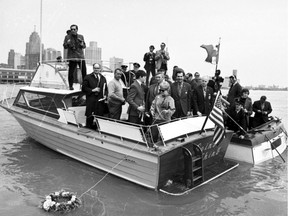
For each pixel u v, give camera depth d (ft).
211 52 24.49
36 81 33.37
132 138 20.39
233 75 29.86
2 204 18.35
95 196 19.52
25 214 17.16
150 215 17.16
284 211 17.98
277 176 24.00
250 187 21.56
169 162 19.33
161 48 34.91
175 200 18.95
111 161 22.39
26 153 29.27
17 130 41.14
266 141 29.01
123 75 30.22
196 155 20.94
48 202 17.71
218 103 21.04
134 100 22.38
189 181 20.21
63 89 29.07
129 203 18.56
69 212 17.38
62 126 25.81
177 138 20.72
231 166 25.58
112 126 21.72
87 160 25.02
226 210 17.95
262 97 32.24
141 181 20.61
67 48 28.12
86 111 24.67
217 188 21.15
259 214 17.56
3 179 22.41
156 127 20.66
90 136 22.95
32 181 22.09
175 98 23.17
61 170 24.31
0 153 29.27
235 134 28.30
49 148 30.42
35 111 30.73
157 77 22.15
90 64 33.94
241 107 27.84
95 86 24.22
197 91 25.27
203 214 17.40
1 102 37.09
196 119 22.62
